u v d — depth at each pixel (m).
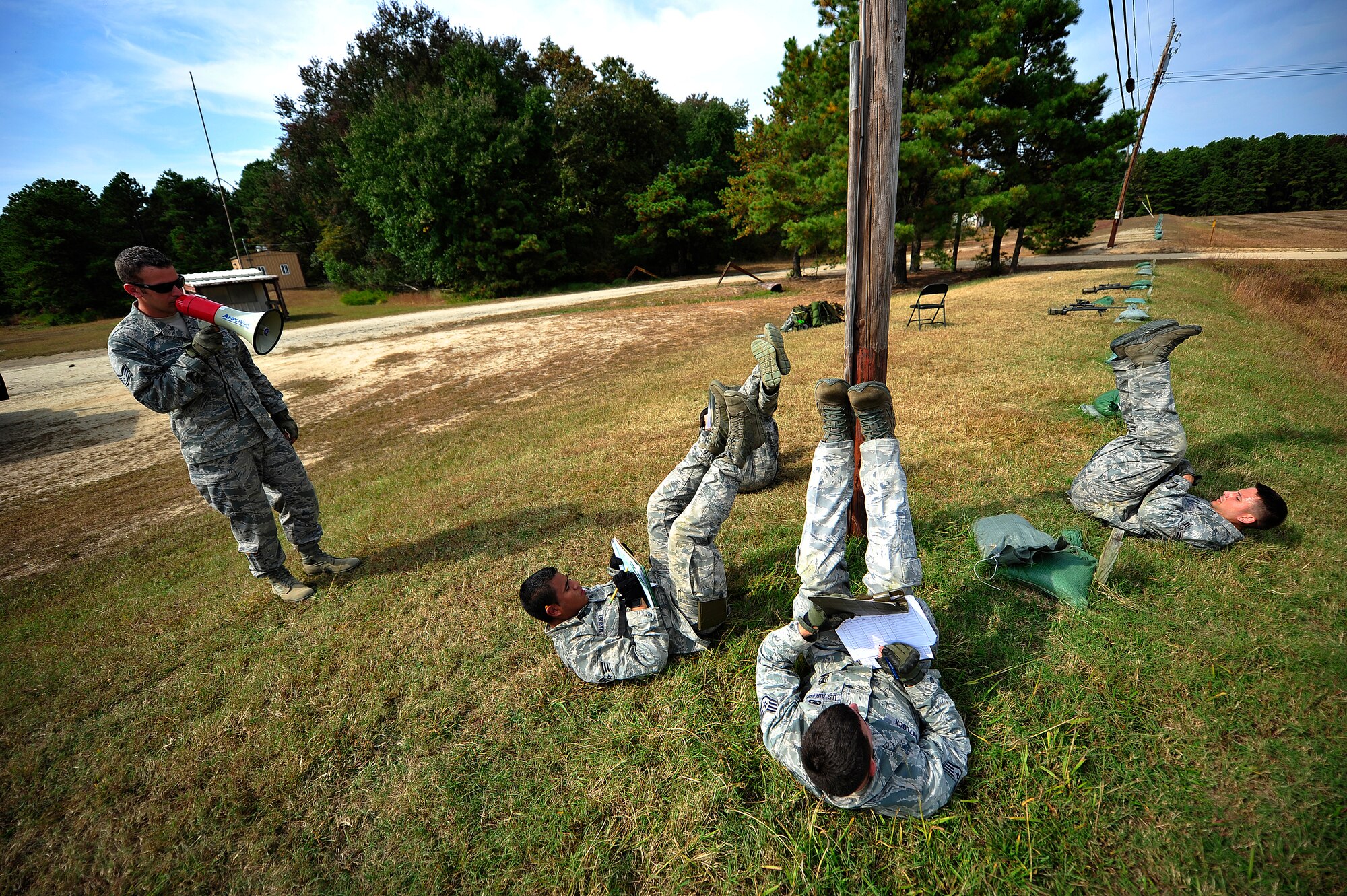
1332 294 18.45
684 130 60.62
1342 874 1.95
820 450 2.72
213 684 3.40
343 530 5.55
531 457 7.02
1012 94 23.14
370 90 47.69
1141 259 26.53
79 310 50.50
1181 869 2.02
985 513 4.28
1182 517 3.67
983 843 2.15
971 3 20.31
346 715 3.04
